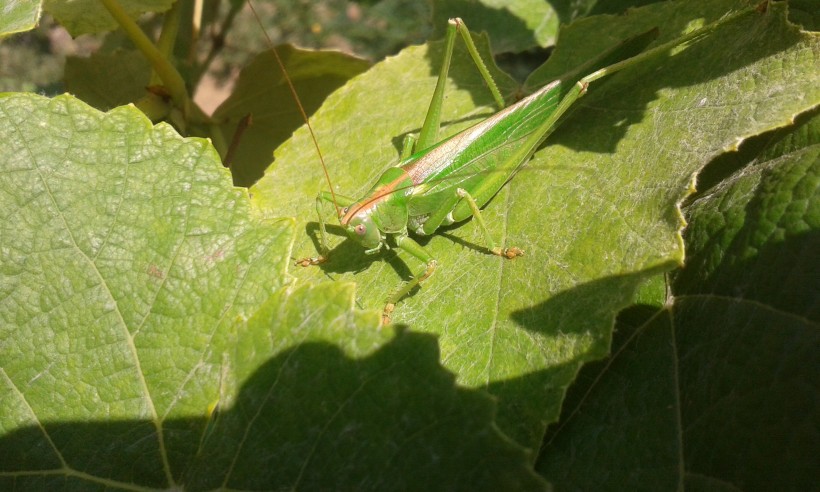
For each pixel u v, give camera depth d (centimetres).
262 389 6
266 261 7
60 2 11
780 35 8
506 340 8
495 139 10
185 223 8
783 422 6
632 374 7
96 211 8
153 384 7
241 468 6
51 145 8
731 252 7
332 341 6
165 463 7
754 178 8
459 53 12
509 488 5
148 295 7
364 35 23
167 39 12
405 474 6
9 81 18
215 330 7
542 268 8
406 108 11
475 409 6
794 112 8
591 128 10
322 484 6
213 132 14
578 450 7
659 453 7
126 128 8
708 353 7
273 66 14
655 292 8
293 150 11
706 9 10
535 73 11
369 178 11
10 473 7
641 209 8
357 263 10
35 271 8
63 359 7
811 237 7
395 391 6
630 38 10
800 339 6
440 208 10
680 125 9
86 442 7
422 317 9
